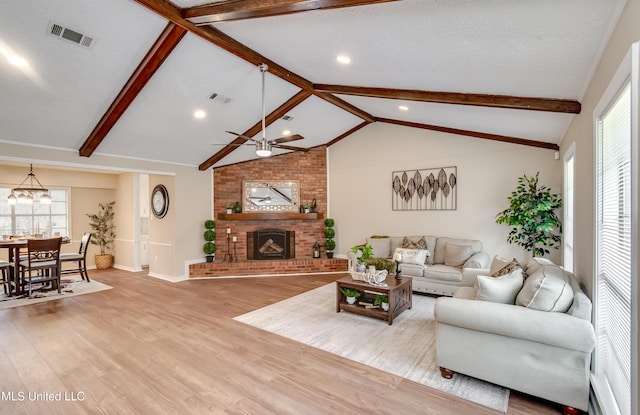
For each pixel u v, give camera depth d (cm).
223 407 223
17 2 250
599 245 225
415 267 512
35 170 692
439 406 224
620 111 186
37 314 423
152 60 329
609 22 174
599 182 224
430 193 605
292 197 722
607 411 181
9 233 685
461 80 313
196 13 271
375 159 673
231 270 658
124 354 304
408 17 214
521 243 475
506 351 232
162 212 649
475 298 269
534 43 210
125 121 447
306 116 569
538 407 223
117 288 564
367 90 418
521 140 503
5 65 309
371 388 246
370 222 681
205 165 660
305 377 262
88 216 786
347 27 252
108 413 217
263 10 234
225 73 389
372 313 390
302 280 621
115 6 268
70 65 324
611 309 206
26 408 222
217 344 325
